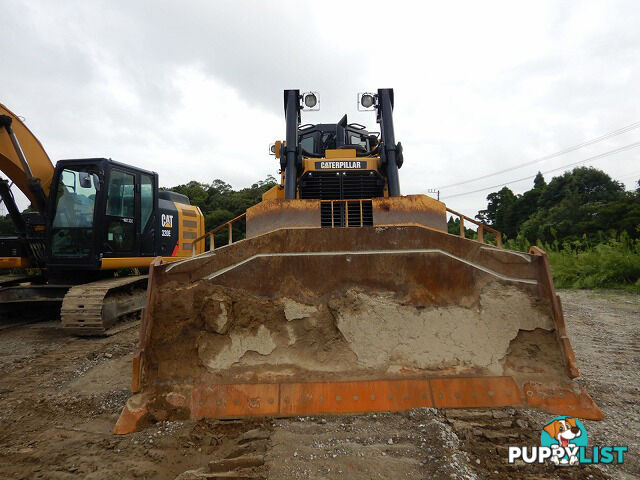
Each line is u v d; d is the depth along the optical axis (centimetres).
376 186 594
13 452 295
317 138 735
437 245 360
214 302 347
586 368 480
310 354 340
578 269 1495
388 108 627
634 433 295
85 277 771
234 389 326
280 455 263
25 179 765
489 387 323
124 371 489
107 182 740
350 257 359
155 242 867
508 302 346
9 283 835
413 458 258
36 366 529
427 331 344
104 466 266
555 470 248
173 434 298
